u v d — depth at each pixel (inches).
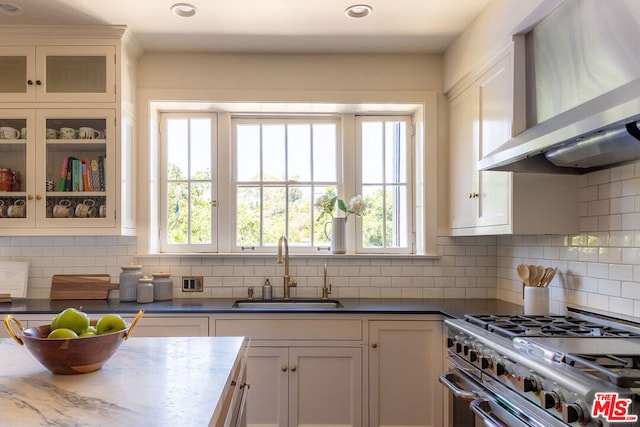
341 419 90.0
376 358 90.1
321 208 113.6
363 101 109.5
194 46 104.9
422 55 110.6
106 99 96.1
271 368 89.8
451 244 110.5
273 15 89.7
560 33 68.4
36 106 95.3
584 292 76.7
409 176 118.0
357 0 84.0
